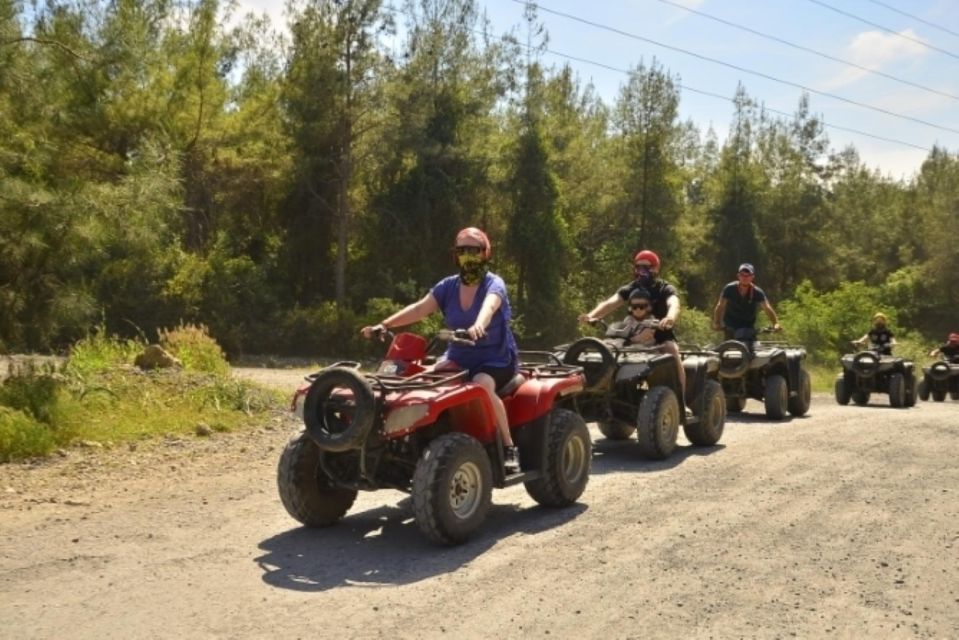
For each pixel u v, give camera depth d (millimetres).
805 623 4746
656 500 7570
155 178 11367
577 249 41438
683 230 46250
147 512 7168
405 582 5402
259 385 13805
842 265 61875
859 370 17672
